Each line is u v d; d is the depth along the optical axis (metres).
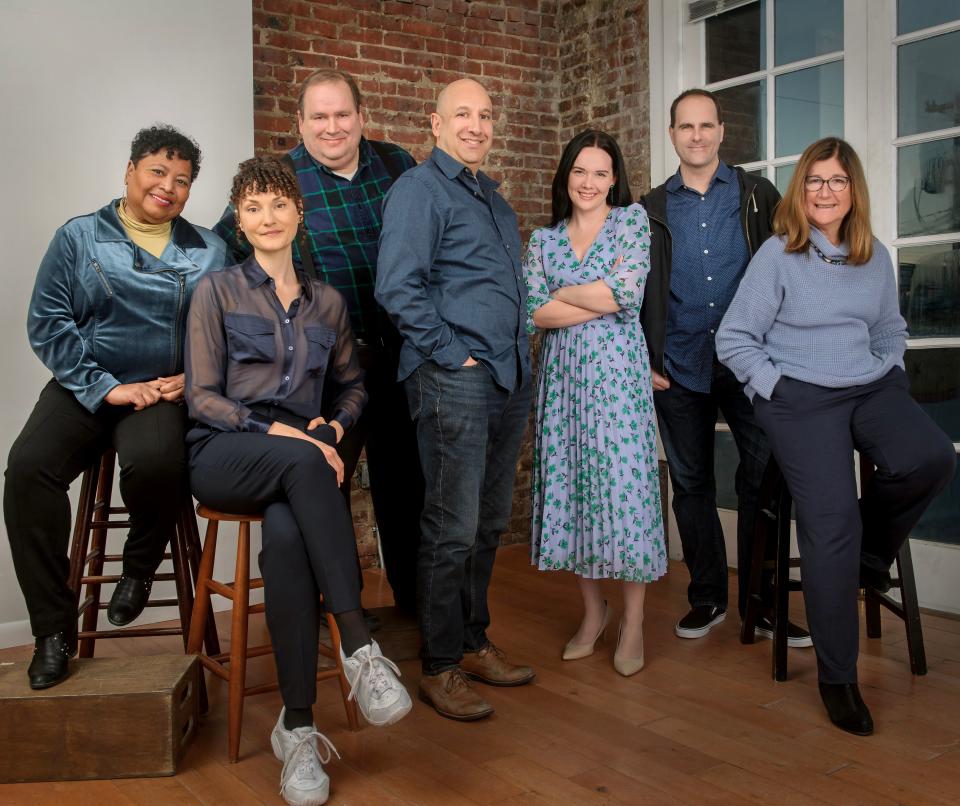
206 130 3.68
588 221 3.06
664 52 4.42
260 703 2.86
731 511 4.28
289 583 2.26
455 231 2.68
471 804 2.21
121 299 2.66
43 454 2.50
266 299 2.53
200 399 2.43
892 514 2.80
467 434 2.67
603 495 2.92
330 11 4.31
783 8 3.96
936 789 2.25
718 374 3.32
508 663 3.00
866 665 3.06
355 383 2.77
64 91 3.39
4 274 3.33
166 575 2.91
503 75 4.84
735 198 3.29
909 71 3.55
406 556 3.35
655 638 3.39
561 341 3.05
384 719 2.15
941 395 3.54
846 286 2.73
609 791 2.27
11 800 2.26
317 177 2.97
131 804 2.24
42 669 2.40
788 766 2.38
